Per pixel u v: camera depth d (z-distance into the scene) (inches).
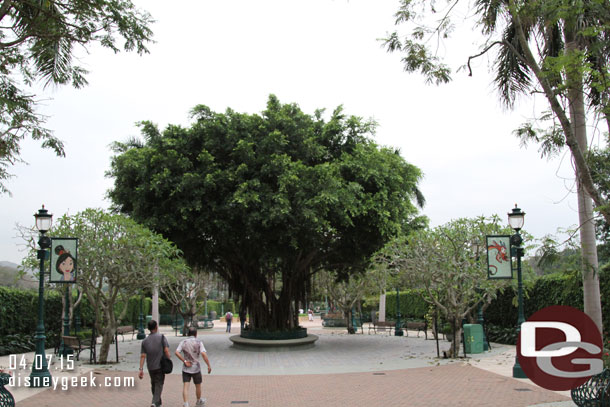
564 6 286.4
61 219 596.1
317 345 893.2
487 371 534.0
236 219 745.0
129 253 593.0
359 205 755.4
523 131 382.0
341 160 816.3
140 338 1054.4
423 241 661.3
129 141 941.8
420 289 708.7
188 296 1266.0
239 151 744.3
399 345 882.8
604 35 326.0
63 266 522.9
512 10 314.7
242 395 419.8
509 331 860.6
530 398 382.9
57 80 415.5
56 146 446.0
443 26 360.2
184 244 794.8
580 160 291.6
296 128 802.8
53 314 967.0
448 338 948.6
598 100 347.9
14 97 413.1
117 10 381.1
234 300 932.6
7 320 806.5
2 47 361.7
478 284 670.5
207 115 805.9
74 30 387.5
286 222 716.7
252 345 807.1
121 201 823.1
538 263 319.6
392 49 375.2
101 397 408.2
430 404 370.9
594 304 411.2
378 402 383.9
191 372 359.3
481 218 668.1
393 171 826.2
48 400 393.1
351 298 1202.6
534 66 311.1
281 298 879.1
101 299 642.2
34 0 350.3
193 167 769.6
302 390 442.9
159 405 341.7
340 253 886.4
